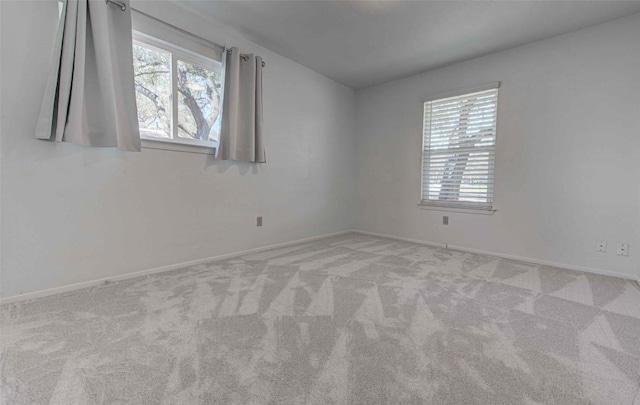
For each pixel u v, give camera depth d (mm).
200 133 2809
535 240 3018
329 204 4262
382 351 1393
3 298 1840
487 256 3236
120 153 2275
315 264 2832
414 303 1942
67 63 1892
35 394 1082
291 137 3639
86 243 2146
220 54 2852
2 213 1827
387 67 3676
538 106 2959
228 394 1100
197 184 2764
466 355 1367
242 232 3172
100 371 1217
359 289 2184
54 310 1772
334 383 1168
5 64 1796
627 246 2537
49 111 1872
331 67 3725
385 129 4262
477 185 3428
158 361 1292
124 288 2145
